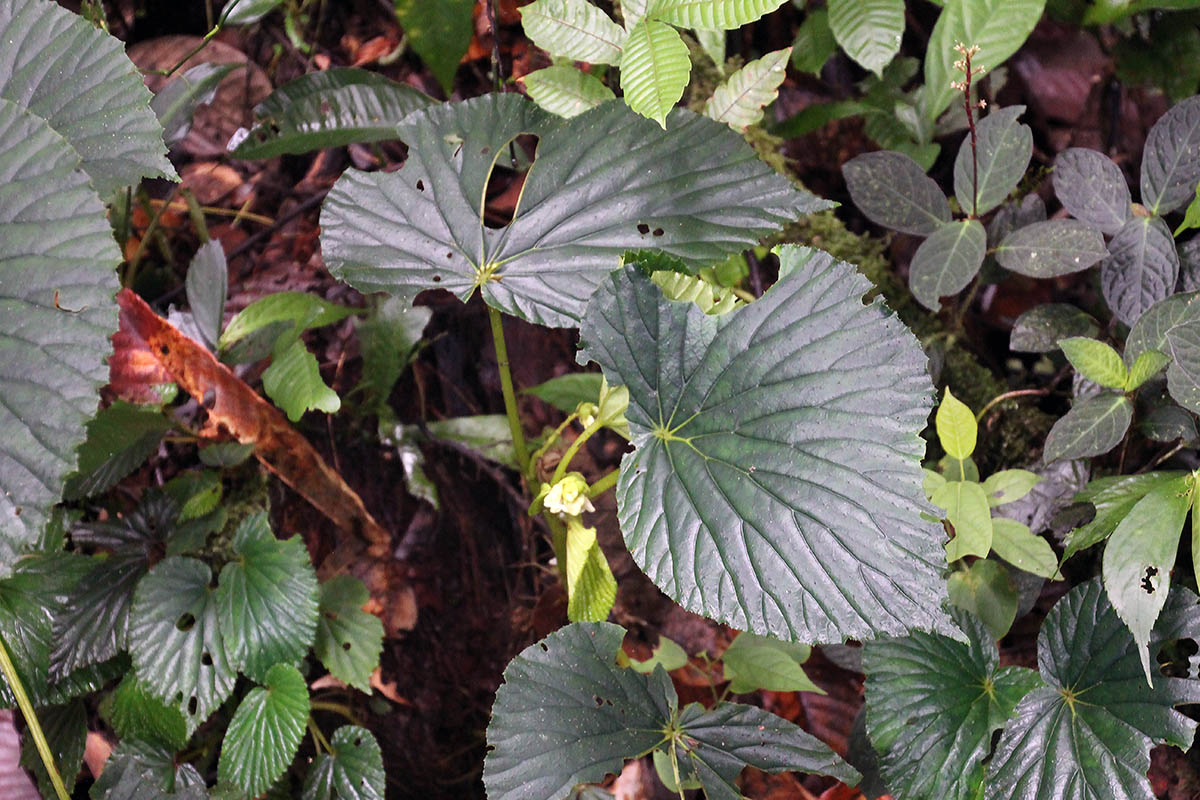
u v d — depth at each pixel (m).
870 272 1.06
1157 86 1.09
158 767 0.95
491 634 1.05
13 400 0.78
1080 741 0.85
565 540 0.94
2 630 0.94
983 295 1.08
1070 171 0.95
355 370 1.08
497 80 1.02
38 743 0.91
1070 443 0.91
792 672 0.93
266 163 1.14
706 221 0.87
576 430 1.05
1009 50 1.01
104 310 0.79
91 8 1.00
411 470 1.05
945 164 1.11
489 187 1.07
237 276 1.11
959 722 0.87
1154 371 0.89
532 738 0.85
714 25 0.86
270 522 1.04
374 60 1.13
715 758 0.86
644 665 0.96
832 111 1.08
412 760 1.05
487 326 1.08
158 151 0.83
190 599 0.95
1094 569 0.97
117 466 0.96
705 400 0.82
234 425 0.99
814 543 0.79
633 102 0.86
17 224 0.79
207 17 1.15
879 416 0.80
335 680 1.04
